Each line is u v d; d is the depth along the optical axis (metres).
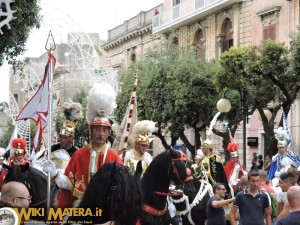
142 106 35.44
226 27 40.78
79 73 58.31
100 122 7.20
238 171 15.48
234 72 24.94
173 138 34.28
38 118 9.48
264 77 24.78
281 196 10.25
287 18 34.31
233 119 28.88
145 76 34.28
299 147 32.75
